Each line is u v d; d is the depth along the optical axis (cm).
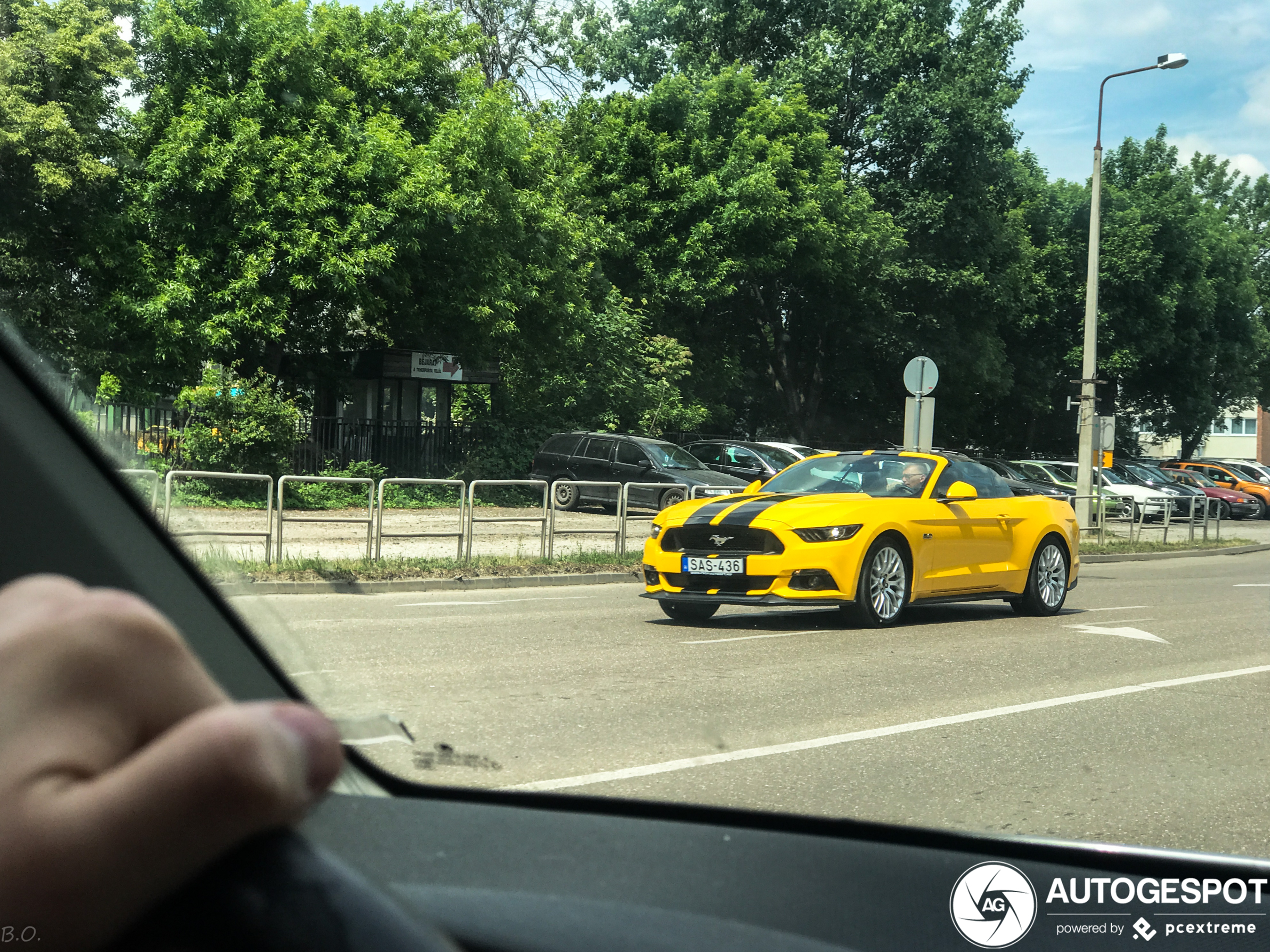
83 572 149
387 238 2380
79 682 45
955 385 4088
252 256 2245
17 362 144
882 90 3653
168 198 2256
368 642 798
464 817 209
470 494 1423
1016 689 711
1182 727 601
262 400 2114
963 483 1102
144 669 47
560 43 3488
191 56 2306
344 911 53
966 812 410
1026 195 4647
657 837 209
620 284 3338
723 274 3197
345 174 2336
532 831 202
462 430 2822
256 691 187
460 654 765
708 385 3522
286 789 47
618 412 3044
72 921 44
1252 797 450
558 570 1434
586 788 389
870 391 3962
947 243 3694
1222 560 2236
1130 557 2191
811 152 3366
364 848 171
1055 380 4778
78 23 1888
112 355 1778
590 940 141
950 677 752
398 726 233
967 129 3562
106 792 44
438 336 2720
